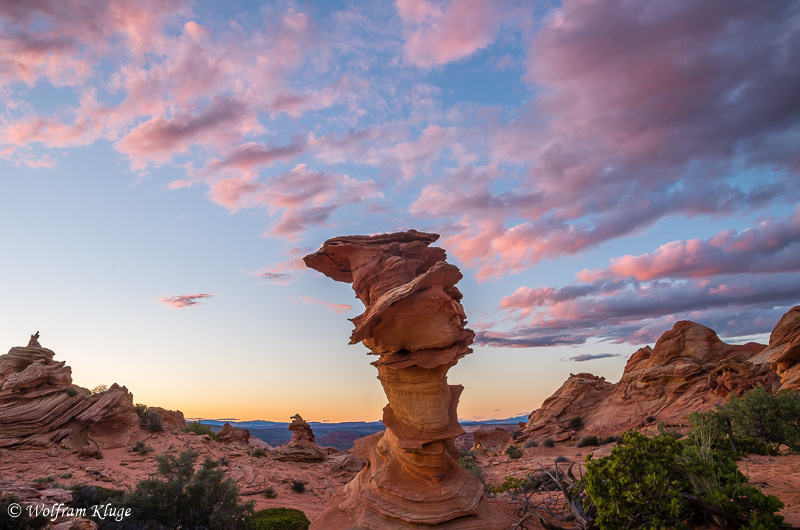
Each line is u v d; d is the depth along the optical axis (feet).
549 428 246.06
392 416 61.72
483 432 284.20
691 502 42.65
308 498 119.14
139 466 122.83
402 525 53.72
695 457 45.03
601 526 43.52
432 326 57.47
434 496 55.31
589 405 255.50
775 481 62.18
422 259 68.69
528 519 60.23
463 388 68.03
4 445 118.73
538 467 142.00
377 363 62.39
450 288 62.08
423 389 58.03
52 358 156.15
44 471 108.68
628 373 253.65
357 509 59.11
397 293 55.88
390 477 59.21
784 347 166.91
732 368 188.55
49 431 128.47
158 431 158.10
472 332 62.95
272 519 72.54
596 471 45.37
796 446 89.30
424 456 57.62
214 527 62.39
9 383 135.85
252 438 206.59
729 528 40.06
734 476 41.60
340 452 188.55
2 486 56.34
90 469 111.96
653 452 45.19
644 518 42.37
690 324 240.32
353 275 68.90
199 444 155.53
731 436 82.07
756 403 100.89
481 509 57.16
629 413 219.20
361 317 65.77
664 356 233.76
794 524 40.57
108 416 142.82
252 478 128.47
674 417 189.88
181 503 64.80
